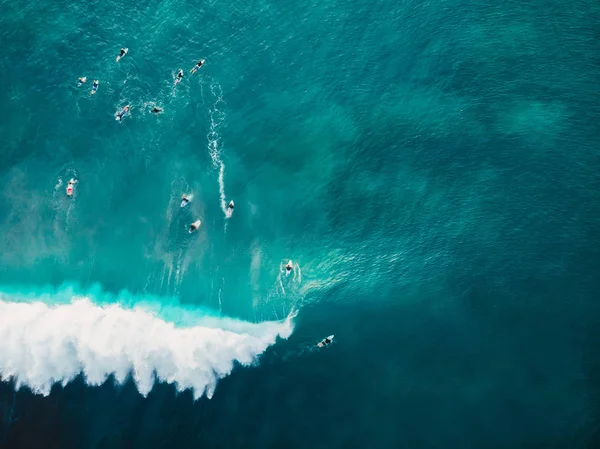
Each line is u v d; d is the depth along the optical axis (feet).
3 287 236.22
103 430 204.85
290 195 254.27
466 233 238.89
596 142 254.47
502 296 224.12
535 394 205.16
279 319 228.22
